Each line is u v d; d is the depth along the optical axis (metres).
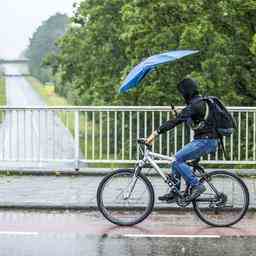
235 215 20.69
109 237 18.83
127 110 30.31
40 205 23.33
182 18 67.56
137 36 68.75
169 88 66.19
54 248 17.39
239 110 29.88
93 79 96.19
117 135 30.88
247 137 30.28
